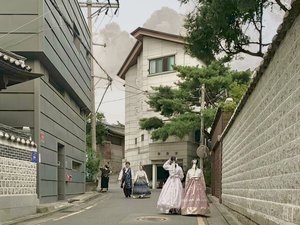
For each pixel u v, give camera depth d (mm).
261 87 8516
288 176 6258
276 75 7078
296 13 5586
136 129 42281
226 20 10078
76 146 23328
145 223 11602
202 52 11234
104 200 20672
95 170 28172
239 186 11719
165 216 13320
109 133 53031
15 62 12812
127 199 21281
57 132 18688
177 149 36094
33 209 13867
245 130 10812
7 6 15852
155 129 32812
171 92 31547
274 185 7215
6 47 15633
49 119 17266
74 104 23328
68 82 19859
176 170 14164
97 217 13195
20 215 12891
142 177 22516
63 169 20000
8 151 12438
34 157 14367
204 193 13609
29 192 13828
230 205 13867
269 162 7652
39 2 15836
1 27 15766
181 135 29891
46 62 16500
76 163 23750
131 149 42938
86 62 25828
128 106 43906
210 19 10102
